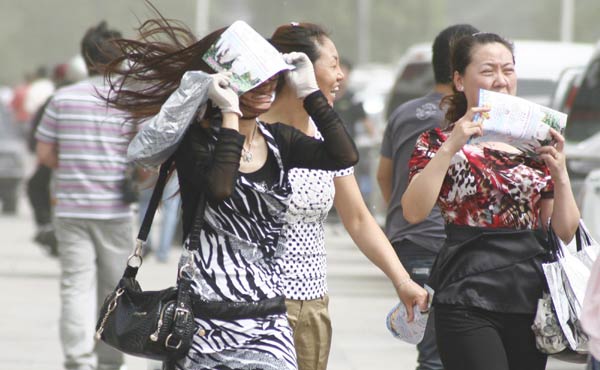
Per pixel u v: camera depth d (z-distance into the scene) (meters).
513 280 12.41
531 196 12.52
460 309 12.44
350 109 45.03
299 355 13.11
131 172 19.50
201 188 11.27
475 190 12.48
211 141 11.50
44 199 35.22
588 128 25.44
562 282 12.40
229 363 11.30
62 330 19.42
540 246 12.56
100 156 19.39
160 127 11.30
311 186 12.78
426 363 15.64
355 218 13.45
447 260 12.57
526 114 12.26
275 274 11.64
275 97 13.16
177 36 12.75
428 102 15.98
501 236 12.49
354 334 24.88
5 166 55.34
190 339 11.24
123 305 11.52
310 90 11.80
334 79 13.34
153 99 12.67
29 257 38.38
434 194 12.34
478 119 12.26
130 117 12.86
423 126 15.90
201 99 11.26
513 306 12.39
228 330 11.35
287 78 11.86
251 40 11.52
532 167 12.60
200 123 11.61
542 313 12.37
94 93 19.31
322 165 11.76
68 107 19.41
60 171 19.55
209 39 12.27
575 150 23.22
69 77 24.28
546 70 32.22
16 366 21.28
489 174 12.46
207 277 11.37
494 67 12.80
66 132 19.39
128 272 11.79
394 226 16.03
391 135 16.34
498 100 12.27
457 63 13.02
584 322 12.02
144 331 11.24
